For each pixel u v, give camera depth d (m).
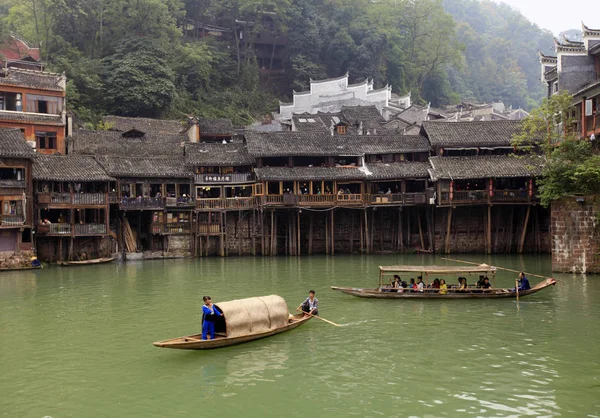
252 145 47.38
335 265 39.78
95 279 34.16
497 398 13.70
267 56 86.31
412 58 97.00
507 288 28.06
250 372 15.81
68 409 13.48
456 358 16.84
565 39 44.41
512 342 18.50
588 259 32.47
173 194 48.03
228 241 48.59
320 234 49.44
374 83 85.06
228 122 62.44
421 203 46.06
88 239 44.16
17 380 15.50
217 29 84.88
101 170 43.88
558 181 33.38
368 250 47.34
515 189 44.53
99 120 60.06
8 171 39.44
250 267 39.50
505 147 46.94
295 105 77.62
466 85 119.44
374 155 49.09
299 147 47.81
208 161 47.44
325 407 13.29
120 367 16.45
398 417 12.68
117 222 46.19
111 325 21.66
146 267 40.59
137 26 71.44
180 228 47.41
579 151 33.50
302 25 85.00
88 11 68.25
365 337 19.31
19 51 61.16
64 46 66.25
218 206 47.59
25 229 40.09
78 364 16.80
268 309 19.53
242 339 18.42
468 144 46.62
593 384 14.52
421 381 14.91
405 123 66.62
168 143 54.53
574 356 16.89
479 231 47.22
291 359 16.94
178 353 17.69
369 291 26.05
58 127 48.41
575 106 39.22
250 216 48.62
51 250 42.75
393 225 48.91
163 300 26.75
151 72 64.81
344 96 76.50
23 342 19.27
